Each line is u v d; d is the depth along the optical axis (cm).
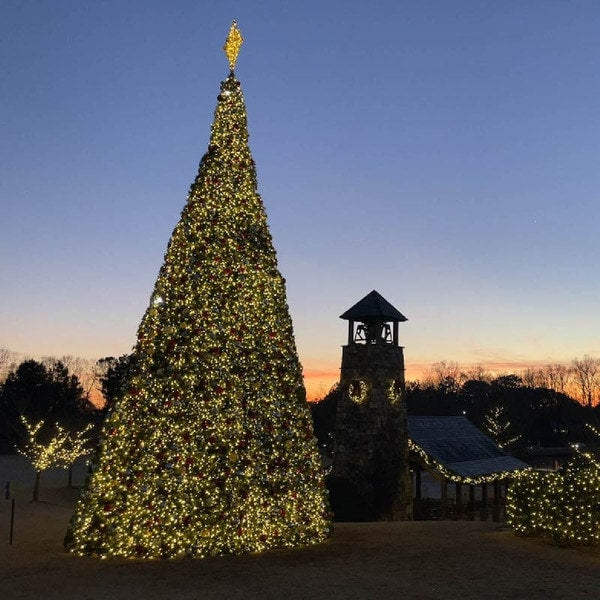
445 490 3553
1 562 1609
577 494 1727
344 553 1677
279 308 1941
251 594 1295
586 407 9200
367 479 3459
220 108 2028
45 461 3506
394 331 3772
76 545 1686
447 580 1388
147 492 1670
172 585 1372
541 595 1274
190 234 1903
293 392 1900
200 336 1803
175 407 1739
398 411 3656
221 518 1678
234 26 2098
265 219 2002
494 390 9969
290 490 1800
